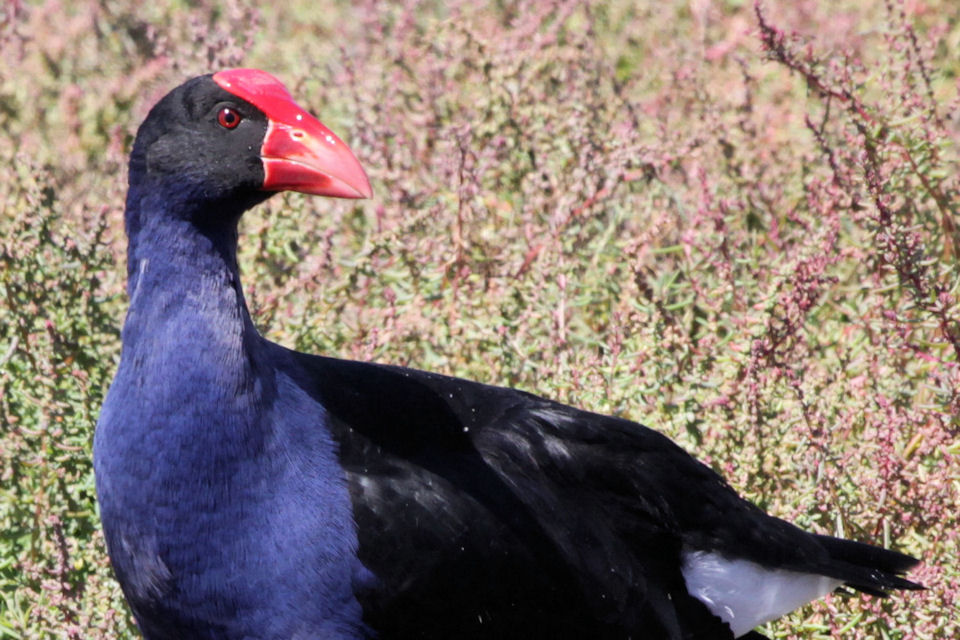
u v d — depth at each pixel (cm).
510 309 1105
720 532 899
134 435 792
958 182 1168
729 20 1611
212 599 803
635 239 1107
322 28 1689
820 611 948
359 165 800
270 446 793
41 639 922
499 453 859
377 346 1071
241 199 809
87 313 1065
